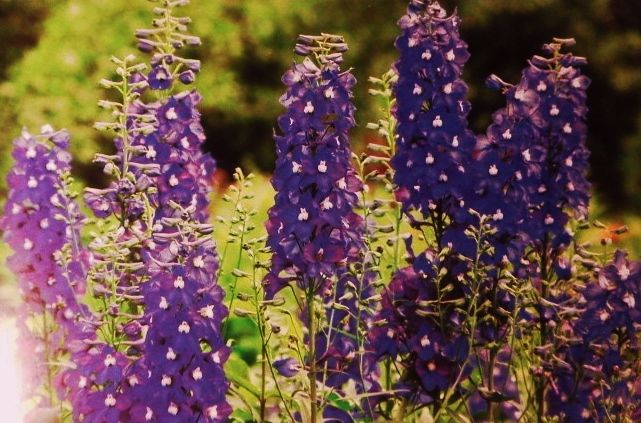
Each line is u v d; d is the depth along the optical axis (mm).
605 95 25906
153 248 6816
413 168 7289
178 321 6410
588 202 7906
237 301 10133
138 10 21750
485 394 7340
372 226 7508
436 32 7223
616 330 7359
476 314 7426
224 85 22953
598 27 25781
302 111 6688
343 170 6727
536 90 7680
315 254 6777
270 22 23734
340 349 7723
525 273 7586
